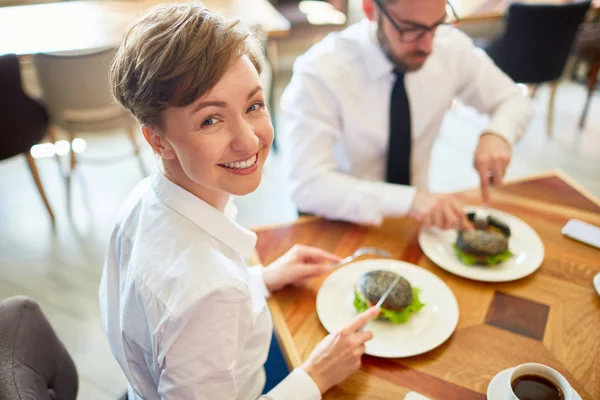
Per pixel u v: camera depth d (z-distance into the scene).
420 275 1.08
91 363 1.87
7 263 2.34
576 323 0.97
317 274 1.06
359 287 1.00
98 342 1.95
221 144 0.68
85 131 2.53
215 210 0.77
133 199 0.86
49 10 2.80
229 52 0.63
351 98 1.47
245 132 0.68
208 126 0.67
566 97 3.78
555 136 3.30
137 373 0.84
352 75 1.45
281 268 1.06
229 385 0.73
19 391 0.73
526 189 1.40
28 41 2.39
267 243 1.21
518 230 1.22
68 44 2.36
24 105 2.27
